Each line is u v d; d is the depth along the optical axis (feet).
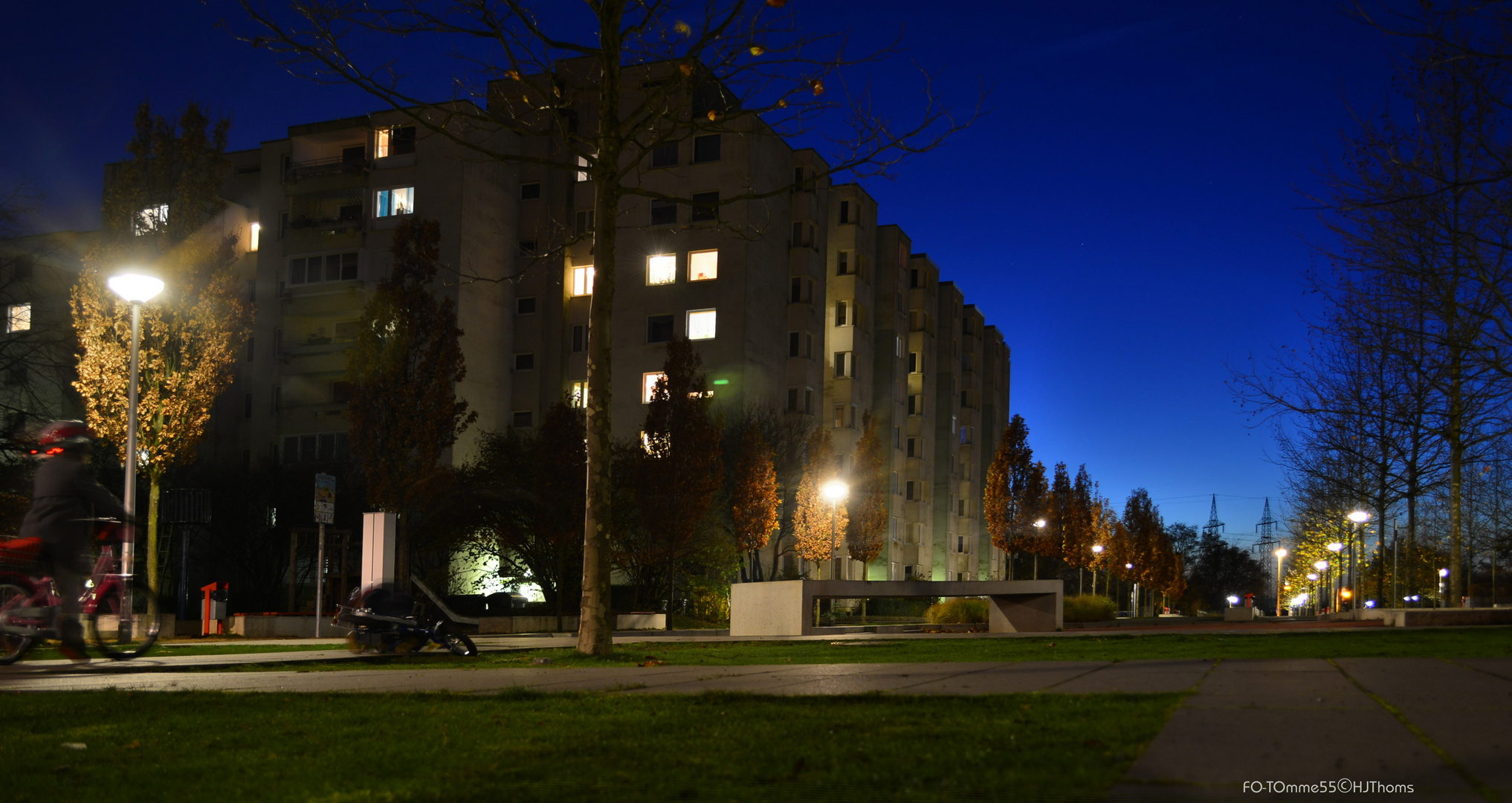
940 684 24.73
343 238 166.20
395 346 100.48
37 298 110.11
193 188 88.12
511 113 48.21
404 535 99.81
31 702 23.72
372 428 100.78
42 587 34.99
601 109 44.98
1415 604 151.23
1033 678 25.86
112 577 38.06
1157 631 80.94
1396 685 22.94
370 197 166.71
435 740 17.74
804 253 180.24
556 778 14.23
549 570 118.52
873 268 205.05
